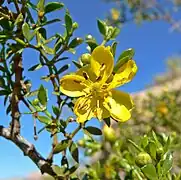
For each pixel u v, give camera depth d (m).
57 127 0.07
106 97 0.07
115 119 0.07
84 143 0.13
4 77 0.08
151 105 0.23
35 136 0.07
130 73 0.07
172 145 0.12
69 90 0.07
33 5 0.07
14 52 0.07
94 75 0.07
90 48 0.07
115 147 0.12
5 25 0.07
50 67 0.07
